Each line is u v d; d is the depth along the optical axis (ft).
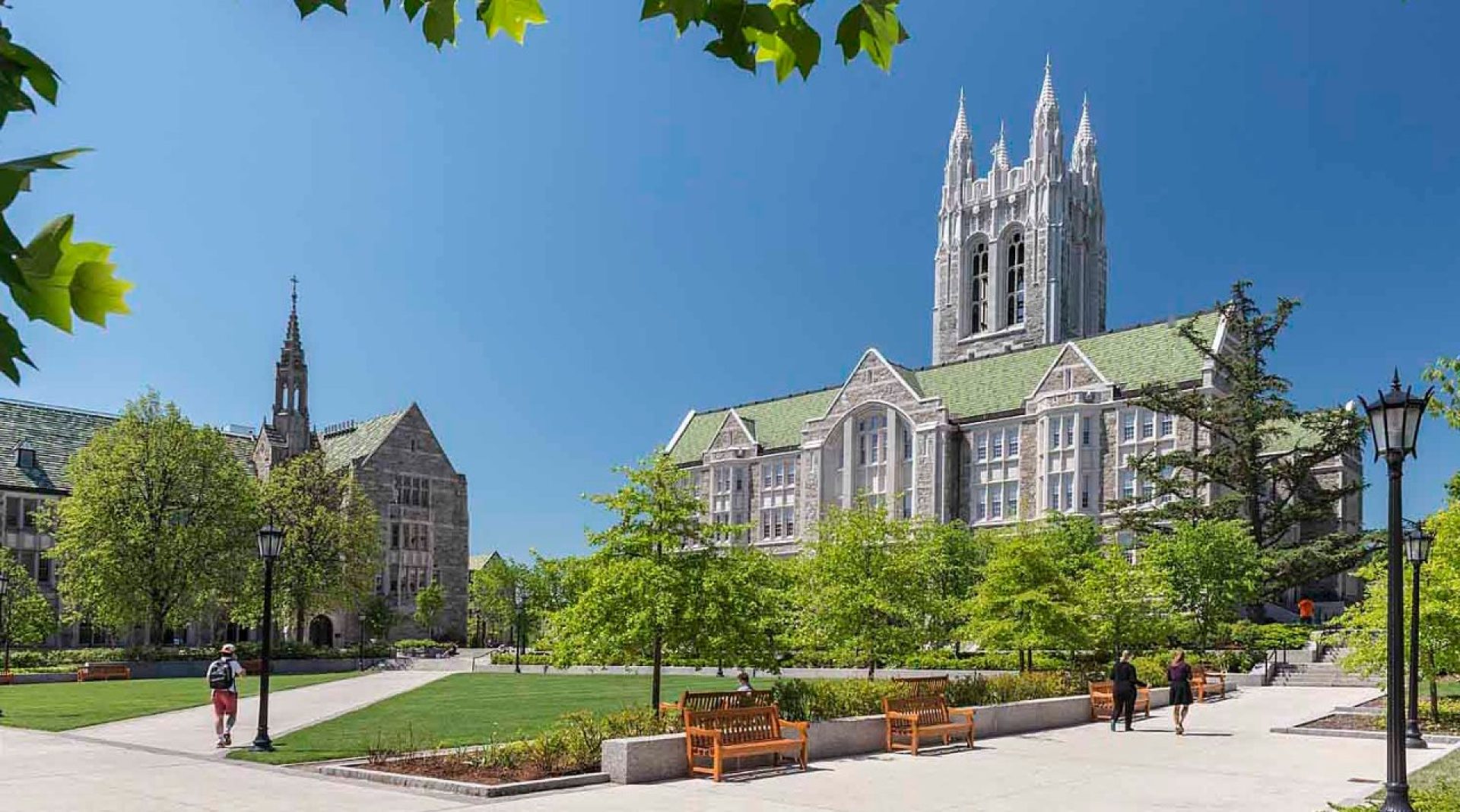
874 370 267.59
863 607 89.92
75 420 258.57
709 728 57.67
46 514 198.90
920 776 58.49
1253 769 63.05
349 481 224.53
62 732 82.33
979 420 247.50
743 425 301.63
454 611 301.43
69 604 187.83
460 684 147.54
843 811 47.75
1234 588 147.13
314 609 222.28
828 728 66.80
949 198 373.61
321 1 8.70
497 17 10.89
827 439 274.16
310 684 148.15
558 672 190.80
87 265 7.11
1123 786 55.98
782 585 89.86
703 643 64.85
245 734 79.97
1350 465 230.27
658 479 68.59
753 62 10.48
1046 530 161.07
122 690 136.77
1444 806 41.75
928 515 245.24
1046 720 87.66
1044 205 345.10
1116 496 221.46
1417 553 70.18
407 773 55.31
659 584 64.34
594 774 55.01
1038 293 343.67
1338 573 162.61
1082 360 230.68
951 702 83.20
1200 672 117.19
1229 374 181.27
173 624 191.83
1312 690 125.90
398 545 290.76
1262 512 195.21
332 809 47.11
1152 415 218.79
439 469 303.68
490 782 52.42
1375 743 76.64
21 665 170.19
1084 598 105.09
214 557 187.62
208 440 192.13
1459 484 75.25
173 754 66.69
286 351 291.17
